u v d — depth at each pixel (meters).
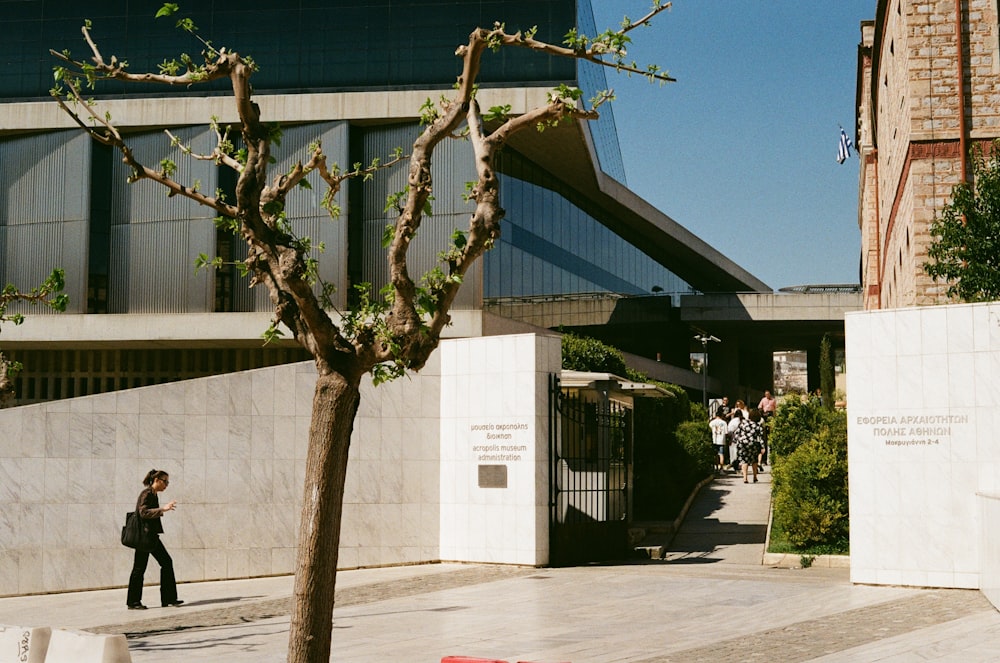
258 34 33.50
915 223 20.12
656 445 24.12
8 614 13.90
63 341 33.00
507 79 32.78
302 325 7.05
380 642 10.77
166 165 7.62
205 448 17.34
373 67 33.16
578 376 18.61
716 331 54.81
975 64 20.22
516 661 9.49
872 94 33.75
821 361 39.31
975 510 13.59
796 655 9.46
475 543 17.66
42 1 33.91
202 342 32.91
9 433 16.48
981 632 10.48
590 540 18.17
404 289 6.84
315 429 6.81
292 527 17.73
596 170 39.00
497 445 17.52
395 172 32.84
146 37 33.66
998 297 16.31
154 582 16.97
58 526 16.55
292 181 7.75
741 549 19.42
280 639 11.33
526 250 36.62
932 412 13.98
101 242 33.62
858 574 14.31
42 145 33.97
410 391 18.31
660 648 10.00
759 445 28.92
